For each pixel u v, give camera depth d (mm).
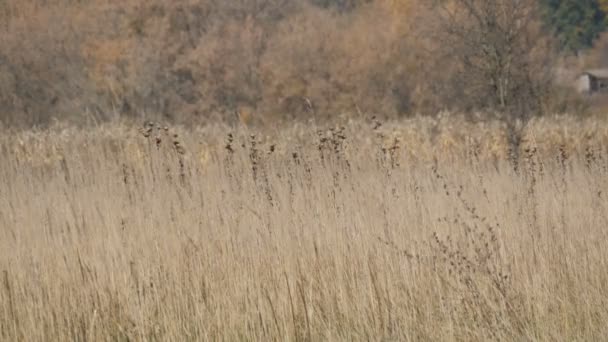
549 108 95562
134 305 26750
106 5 156000
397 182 36188
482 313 25922
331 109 137000
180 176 36062
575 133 75000
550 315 26031
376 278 27656
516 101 62312
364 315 26594
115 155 49562
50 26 151500
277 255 28828
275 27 151375
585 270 27500
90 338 26484
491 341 24781
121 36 150500
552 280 27469
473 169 42844
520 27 64312
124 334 26812
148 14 152375
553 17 185125
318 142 40219
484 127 72125
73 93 134250
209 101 140750
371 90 134625
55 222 33531
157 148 40062
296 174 35562
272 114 137375
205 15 153500
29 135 64125
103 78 135000
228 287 27641
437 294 27188
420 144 67375
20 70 139125
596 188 35188
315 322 26766
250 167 36625
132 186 36094
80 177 39844
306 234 30016
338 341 25969
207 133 63938
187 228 31484
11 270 28750
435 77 126062
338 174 35469
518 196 33688
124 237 30828
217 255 29141
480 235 28484
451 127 72375
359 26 144125
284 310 26516
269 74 141250
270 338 26109
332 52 140500
